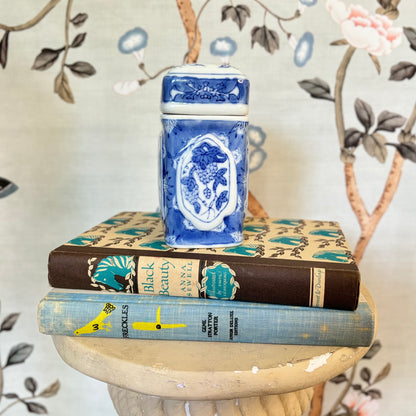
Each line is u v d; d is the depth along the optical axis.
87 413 0.69
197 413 0.38
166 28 0.55
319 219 0.61
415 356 0.66
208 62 0.56
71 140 0.59
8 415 0.68
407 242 0.62
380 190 0.60
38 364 0.67
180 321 0.35
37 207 0.61
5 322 0.65
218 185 0.39
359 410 0.68
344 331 0.34
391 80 0.56
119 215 0.55
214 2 0.54
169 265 0.36
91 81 0.57
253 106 0.57
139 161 0.59
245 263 0.35
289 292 0.35
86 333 0.36
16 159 0.59
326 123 0.58
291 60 0.56
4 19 0.55
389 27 0.55
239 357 0.33
